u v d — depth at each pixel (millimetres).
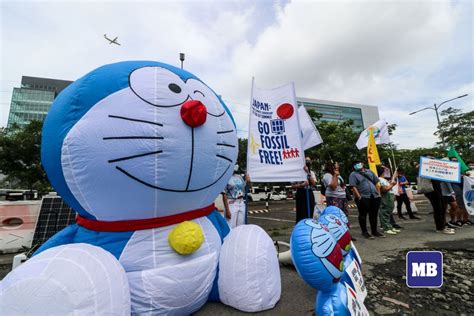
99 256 1463
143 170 1601
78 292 1251
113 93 1630
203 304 2072
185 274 1765
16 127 17859
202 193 1971
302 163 3520
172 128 1677
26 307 1173
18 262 2850
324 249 1495
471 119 29891
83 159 1559
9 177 18125
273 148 3549
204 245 1969
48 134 1720
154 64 1954
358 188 4934
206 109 1860
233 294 2059
